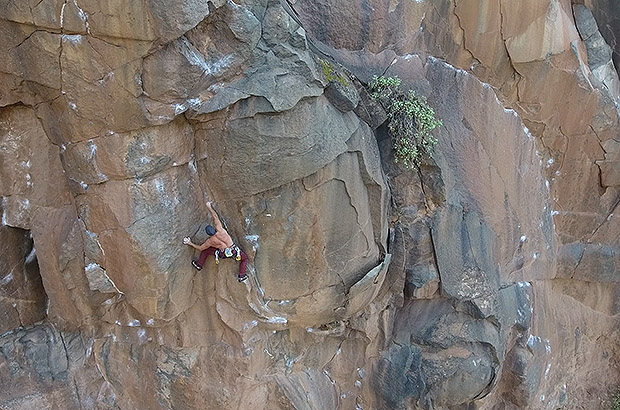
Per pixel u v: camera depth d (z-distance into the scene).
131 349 6.34
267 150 5.34
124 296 5.88
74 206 5.61
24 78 4.96
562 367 9.09
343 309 6.59
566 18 7.45
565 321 9.05
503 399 8.46
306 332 6.82
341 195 5.98
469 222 7.39
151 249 5.33
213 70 5.00
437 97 7.13
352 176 6.00
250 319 6.24
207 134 5.31
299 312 6.38
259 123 5.25
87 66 4.74
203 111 5.07
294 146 5.40
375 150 6.36
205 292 6.02
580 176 8.53
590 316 9.39
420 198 7.01
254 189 5.51
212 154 5.40
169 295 5.67
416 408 7.41
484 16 7.00
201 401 6.41
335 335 7.03
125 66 4.71
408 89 6.80
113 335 6.31
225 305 6.09
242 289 5.95
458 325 7.43
